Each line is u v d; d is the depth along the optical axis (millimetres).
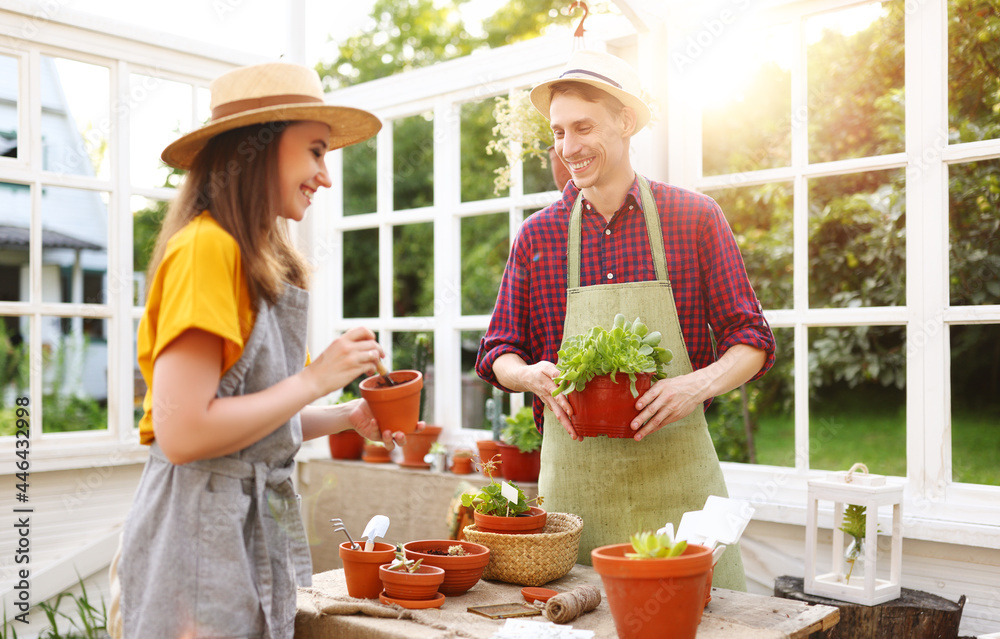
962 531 2369
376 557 1508
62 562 3260
